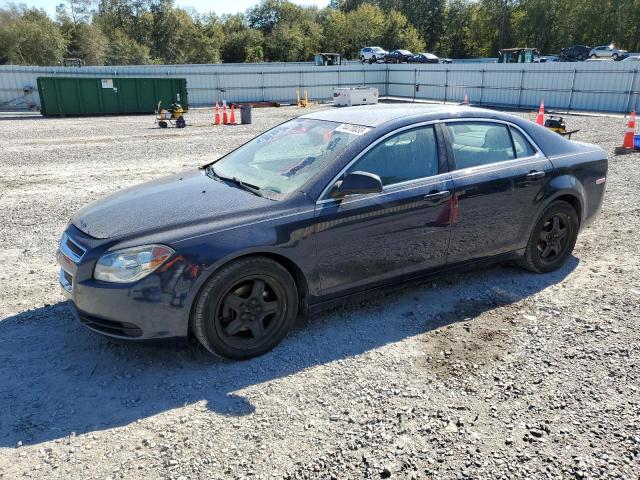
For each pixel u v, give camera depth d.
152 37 91.31
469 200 4.27
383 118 4.17
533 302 4.43
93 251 3.31
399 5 107.00
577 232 5.09
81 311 3.38
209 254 3.29
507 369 3.45
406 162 4.07
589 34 79.12
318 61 40.62
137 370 3.47
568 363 3.51
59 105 26.52
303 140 4.25
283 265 3.66
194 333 3.42
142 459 2.67
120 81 27.42
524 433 2.84
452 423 2.93
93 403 3.13
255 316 3.55
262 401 3.13
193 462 2.64
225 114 21.73
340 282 3.84
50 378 3.38
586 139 15.07
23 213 7.49
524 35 83.75
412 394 3.19
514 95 30.34
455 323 4.08
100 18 91.56
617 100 25.66
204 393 3.22
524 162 4.65
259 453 2.70
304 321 4.07
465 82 32.91
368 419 2.96
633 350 3.65
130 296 3.21
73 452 2.71
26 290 4.74
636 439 2.78
